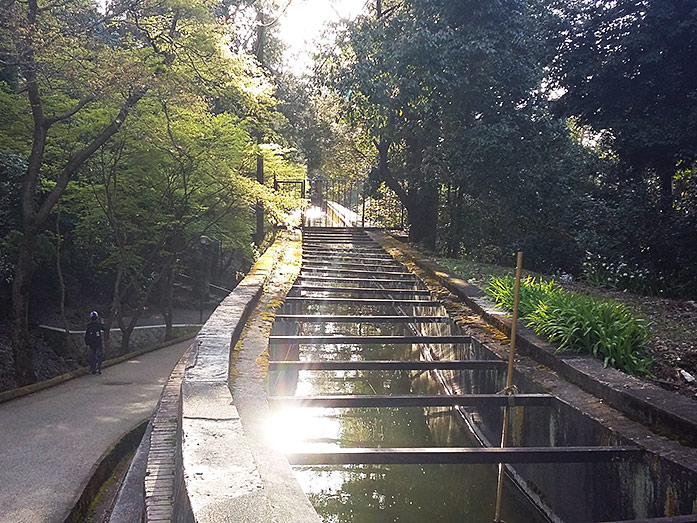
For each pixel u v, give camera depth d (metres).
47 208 11.90
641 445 3.58
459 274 10.23
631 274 9.98
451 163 12.76
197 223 16.62
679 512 3.23
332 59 14.87
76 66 11.13
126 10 11.83
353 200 33.03
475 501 5.26
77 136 13.13
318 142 25.81
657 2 9.49
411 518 5.00
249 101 14.18
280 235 16.16
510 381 4.82
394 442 6.79
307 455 3.37
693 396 4.47
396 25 13.21
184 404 3.10
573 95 11.13
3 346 15.08
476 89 12.34
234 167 14.98
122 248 14.95
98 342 11.96
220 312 6.04
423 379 9.03
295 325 9.18
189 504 1.90
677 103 10.19
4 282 16.61
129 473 4.18
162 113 13.38
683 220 9.91
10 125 12.83
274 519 1.79
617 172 11.95
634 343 5.20
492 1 12.41
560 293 6.61
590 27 10.57
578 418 4.21
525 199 13.01
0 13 9.59
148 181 14.77
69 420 8.04
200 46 12.40
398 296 10.34
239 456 2.36
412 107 13.14
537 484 4.84
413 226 15.92
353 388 9.13
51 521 4.89
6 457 6.46
